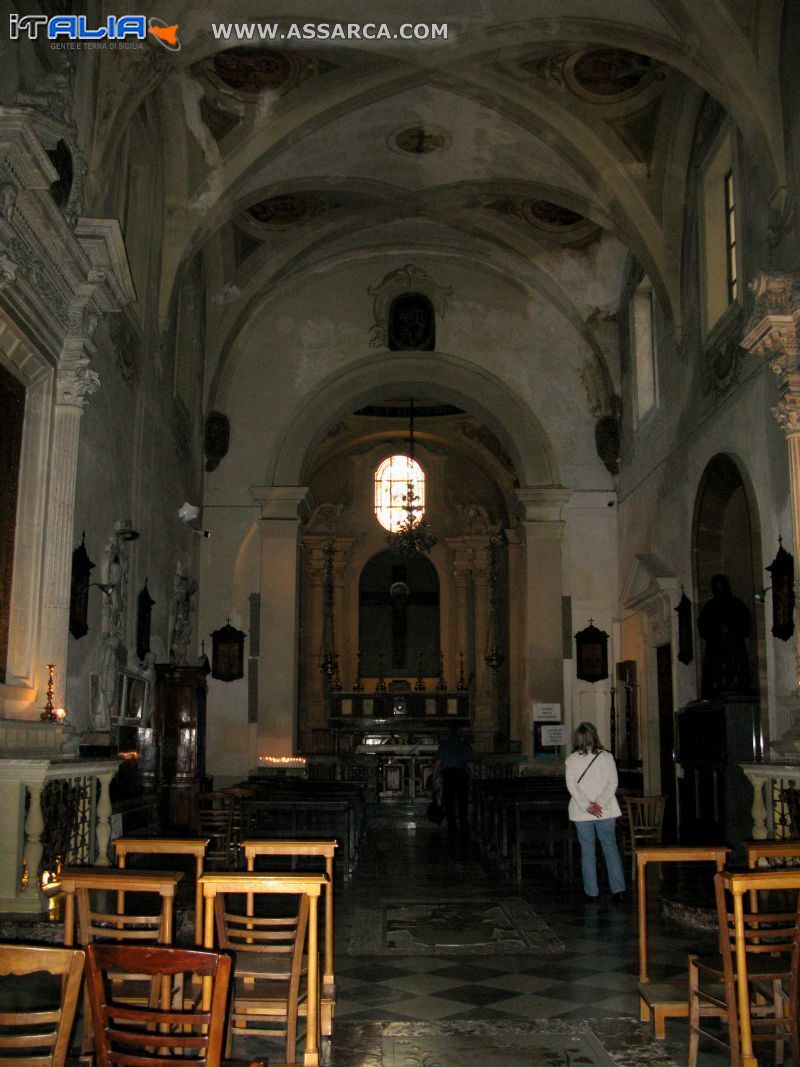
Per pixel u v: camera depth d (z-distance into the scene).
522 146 15.41
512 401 19.50
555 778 15.76
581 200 15.88
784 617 10.49
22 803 7.70
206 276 18.12
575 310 18.94
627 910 9.20
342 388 19.53
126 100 11.05
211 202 14.63
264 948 5.36
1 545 8.70
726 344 12.81
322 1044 5.48
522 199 17.38
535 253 18.53
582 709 18.52
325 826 12.15
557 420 19.45
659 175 14.80
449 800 16.11
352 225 18.08
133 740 12.84
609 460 18.98
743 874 4.74
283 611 18.52
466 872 11.80
